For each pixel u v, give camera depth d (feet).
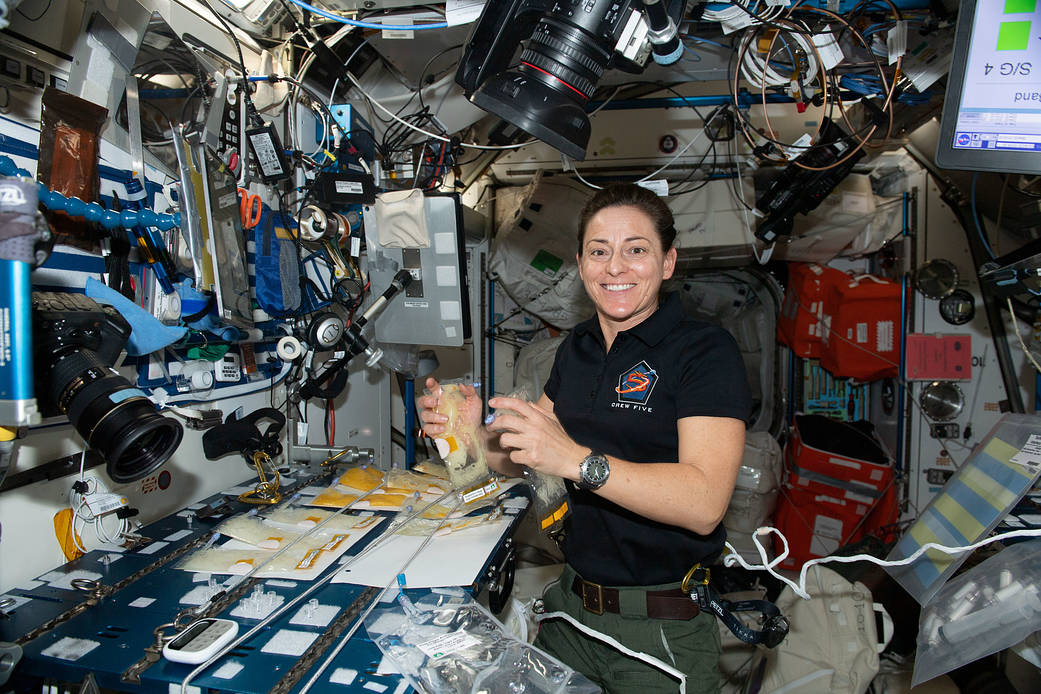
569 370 5.17
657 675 4.46
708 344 4.36
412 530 5.33
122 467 3.49
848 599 7.06
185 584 4.32
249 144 6.44
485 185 13.03
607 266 4.52
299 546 4.95
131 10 4.90
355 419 9.48
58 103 4.25
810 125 10.12
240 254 5.99
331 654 3.45
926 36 6.95
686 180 11.35
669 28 5.49
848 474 11.98
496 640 3.69
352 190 7.16
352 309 7.54
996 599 5.09
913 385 11.91
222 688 3.15
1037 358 8.43
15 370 2.78
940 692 7.57
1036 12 4.75
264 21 6.61
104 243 4.77
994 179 9.77
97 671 3.30
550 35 5.02
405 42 7.73
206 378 6.01
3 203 2.70
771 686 7.02
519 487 6.55
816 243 12.41
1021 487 5.03
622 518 4.54
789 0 6.28
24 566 4.40
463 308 7.32
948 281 11.54
